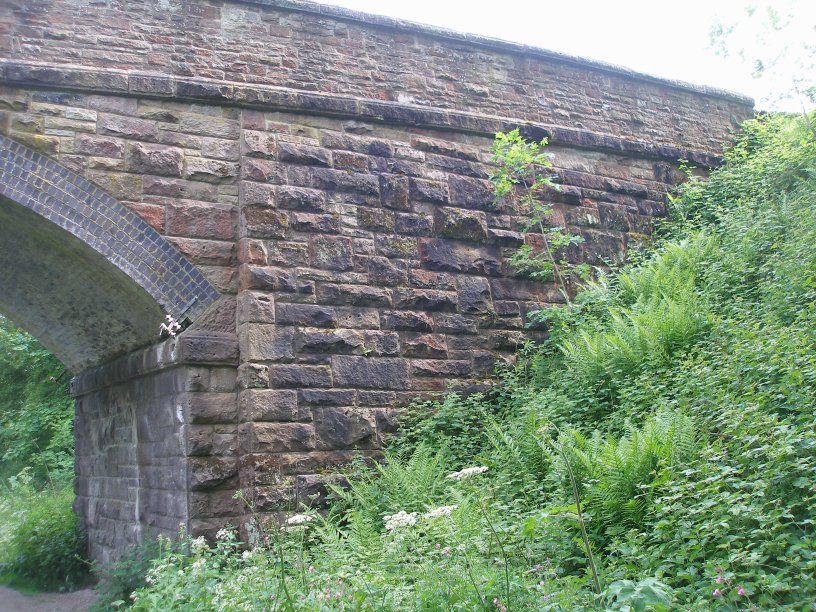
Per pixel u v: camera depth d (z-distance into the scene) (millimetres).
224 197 9094
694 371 7520
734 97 14328
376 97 10273
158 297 8602
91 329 10703
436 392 9688
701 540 5109
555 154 11789
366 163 9875
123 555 9469
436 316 9930
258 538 8008
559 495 6883
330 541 7027
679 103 13617
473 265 10398
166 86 8898
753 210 11328
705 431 6543
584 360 8930
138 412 9992
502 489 7426
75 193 8398
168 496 8844
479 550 5676
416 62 10727
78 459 13070
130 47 8945
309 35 9961
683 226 12266
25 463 21109
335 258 9352
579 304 10812
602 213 11961
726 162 13695
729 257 9828
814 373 6227
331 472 8664
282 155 9305
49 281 9969
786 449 5227
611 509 6098
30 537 12305
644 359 8586
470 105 11086
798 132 12727
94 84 8578
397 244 9852
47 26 8625
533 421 7918
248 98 9258
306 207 9305
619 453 6230
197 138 9055
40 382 21859
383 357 9398
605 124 12500
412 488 7938
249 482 8297
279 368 8680
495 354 10281
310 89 9812
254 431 8367
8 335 21250
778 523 4895
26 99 8344
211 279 8844
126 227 8555
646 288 10258
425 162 10359
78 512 12789
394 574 5754
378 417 9156
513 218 10938
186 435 8406
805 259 8438
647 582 4289
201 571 5867
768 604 4426
